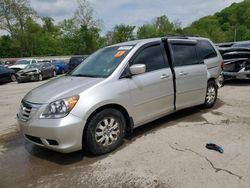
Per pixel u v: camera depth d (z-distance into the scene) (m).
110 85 4.16
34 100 3.99
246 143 4.25
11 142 5.02
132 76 4.44
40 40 56.22
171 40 5.34
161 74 4.87
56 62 25.09
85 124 3.85
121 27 57.06
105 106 4.11
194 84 5.56
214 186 3.14
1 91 12.80
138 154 4.07
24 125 4.00
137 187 3.24
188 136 4.66
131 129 4.48
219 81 7.53
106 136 4.13
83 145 4.09
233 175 3.34
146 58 4.77
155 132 4.93
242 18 85.25
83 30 48.47
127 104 4.33
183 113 6.05
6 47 53.03
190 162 3.72
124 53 4.65
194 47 5.85
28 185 3.46
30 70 17.98
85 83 4.14
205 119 5.56
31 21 50.72
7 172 3.84
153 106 4.78
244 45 11.57
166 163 3.74
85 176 3.57
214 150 4.05
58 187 3.37
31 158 4.25
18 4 47.66
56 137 3.68
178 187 3.17
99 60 4.95
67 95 3.85
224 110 6.20
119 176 3.50
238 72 9.36
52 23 68.06
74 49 50.19
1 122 6.48
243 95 7.81
